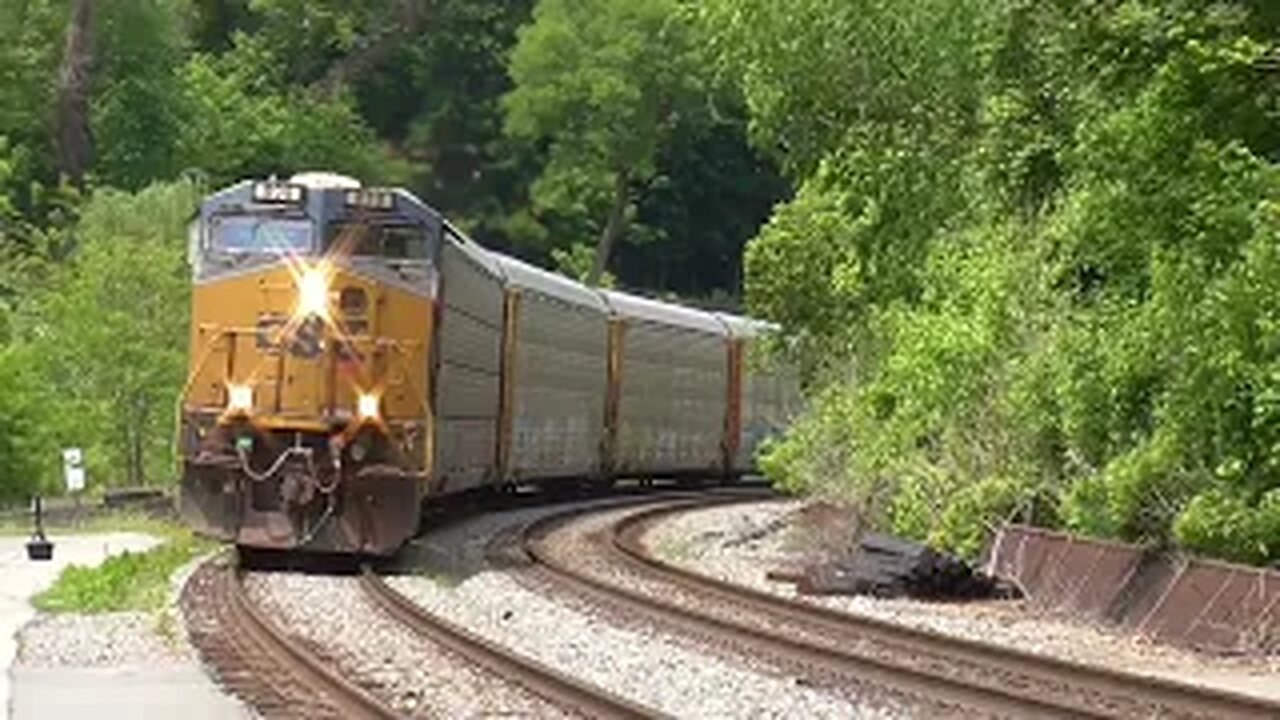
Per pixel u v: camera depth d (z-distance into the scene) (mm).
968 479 90688
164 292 159500
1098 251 78562
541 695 52438
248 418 87500
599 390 138750
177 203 195125
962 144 98312
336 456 87188
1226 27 68875
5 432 141625
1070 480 85875
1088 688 56344
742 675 58406
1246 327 69562
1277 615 66000
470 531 110625
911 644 66750
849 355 113750
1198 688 53312
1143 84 71500
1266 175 70062
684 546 110500
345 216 89188
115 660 59406
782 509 139625
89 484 148375
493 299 107438
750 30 102625
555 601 78250
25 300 172375
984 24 89812
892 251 102250
